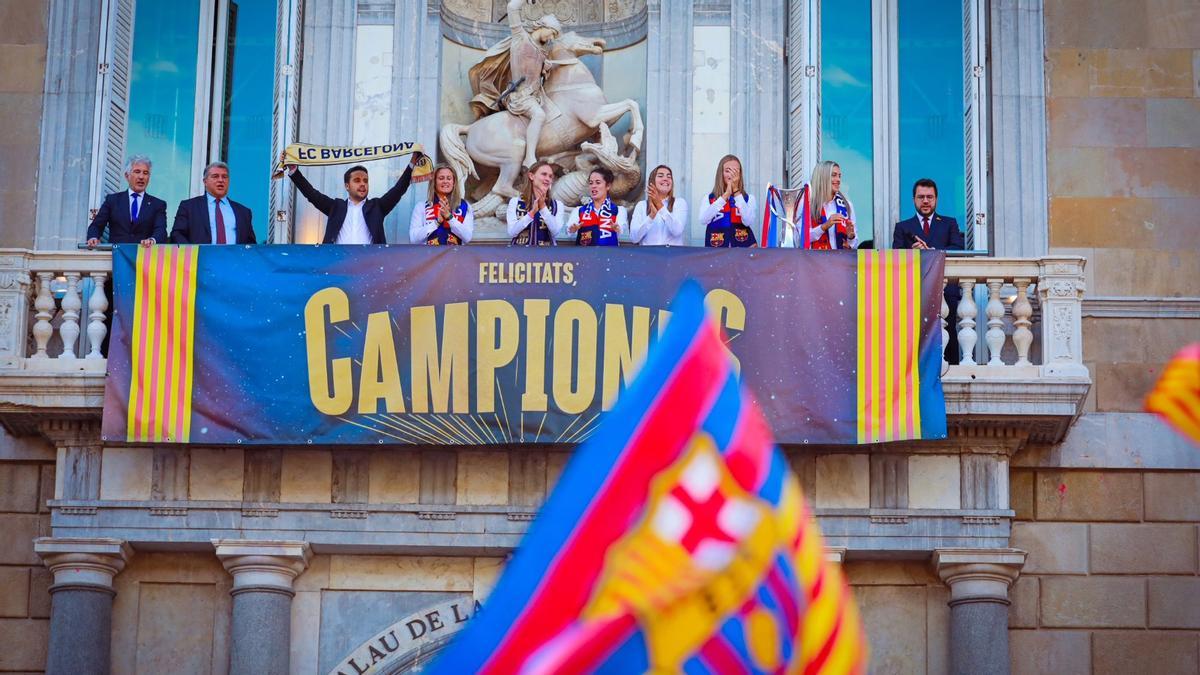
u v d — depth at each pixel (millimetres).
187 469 20844
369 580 20969
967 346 20781
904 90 23297
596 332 20453
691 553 6945
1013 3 22703
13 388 20562
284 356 20500
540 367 20438
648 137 22812
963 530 20594
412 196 22672
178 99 23438
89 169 22516
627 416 7039
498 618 6762
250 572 20531
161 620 20969
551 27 23109
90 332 20953
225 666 20875
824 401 20281
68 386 20562
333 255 20688
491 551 20812
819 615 7320
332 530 20656
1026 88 22484
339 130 22828
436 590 21000
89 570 20609
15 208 22438
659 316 20438
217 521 20656
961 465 20812
